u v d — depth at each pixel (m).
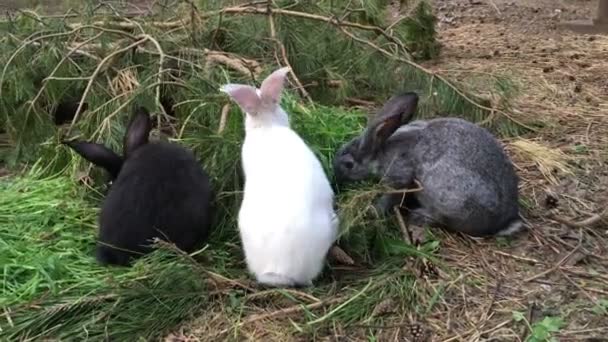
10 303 1.01
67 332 0.97
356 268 1.11
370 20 1.94
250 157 1.08
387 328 0.98
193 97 1.46
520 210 1.29
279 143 1.07
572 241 1.21
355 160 1.25
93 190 1.33
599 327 0.99
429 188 1.21
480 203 1.18
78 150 1.23
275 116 1.11
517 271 1.12
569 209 1.31
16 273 1.08
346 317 0.99
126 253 1.10
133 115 1.27
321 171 1.08
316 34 1.77
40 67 1.63
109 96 1.52
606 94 1.90
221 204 1.21
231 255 1.15
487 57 2.27
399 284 1.05
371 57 1.76
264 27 1.76
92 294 1.02
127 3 1.96
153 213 1.10
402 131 1.26
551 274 1.11
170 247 1.04
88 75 1.62
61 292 1.03
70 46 1.67
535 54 2.31
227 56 1.60
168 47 1.62
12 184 1.38
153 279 1.03
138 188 1.12
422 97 1.68
